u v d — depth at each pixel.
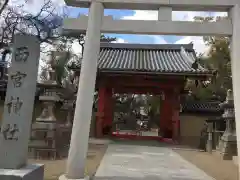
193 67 17.86
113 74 17.81
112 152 12.31
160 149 14.28
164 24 6.81
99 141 16.31
